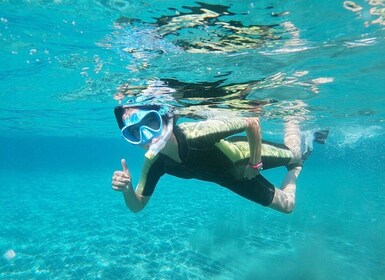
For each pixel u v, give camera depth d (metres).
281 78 2.34
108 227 3.91
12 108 4.95
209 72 2.14
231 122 1.17
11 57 2.17
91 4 1.34
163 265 2.56
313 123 4.84
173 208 5.27
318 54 1.87
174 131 1.11
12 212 5.08
